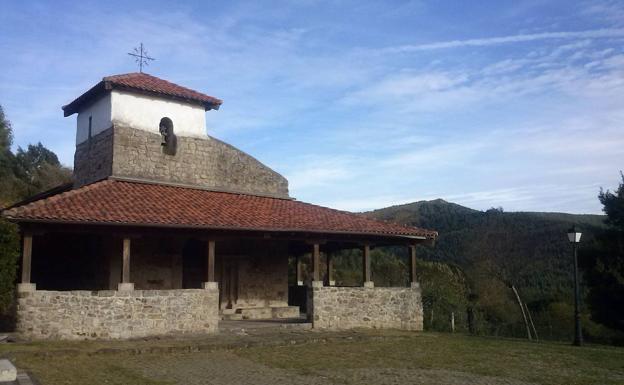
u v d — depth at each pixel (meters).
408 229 18.70
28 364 10.42
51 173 44.28
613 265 22.97
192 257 18.80
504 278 31.92
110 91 18.59
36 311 13.00
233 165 20.94
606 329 25.33
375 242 18.59
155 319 14.34
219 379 9.55
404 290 18.67
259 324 16.83
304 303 23.16
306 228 16.42
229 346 13.02
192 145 19.98
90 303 13.55
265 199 20.45
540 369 11.10
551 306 30.05
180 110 20.03
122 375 9.69
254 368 10.70
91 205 14.40
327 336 14.94
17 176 42.34
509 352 13.42
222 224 15.12
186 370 10.33
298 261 25.22
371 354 12.72
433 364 11.48
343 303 17.28
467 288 34.06
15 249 12.11
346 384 9.30
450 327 23.75
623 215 23.88
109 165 18.16
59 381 9.00
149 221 14.05
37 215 12.78
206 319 15.11
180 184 19.30
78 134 20.80
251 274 20.16
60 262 18.03
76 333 13.30
